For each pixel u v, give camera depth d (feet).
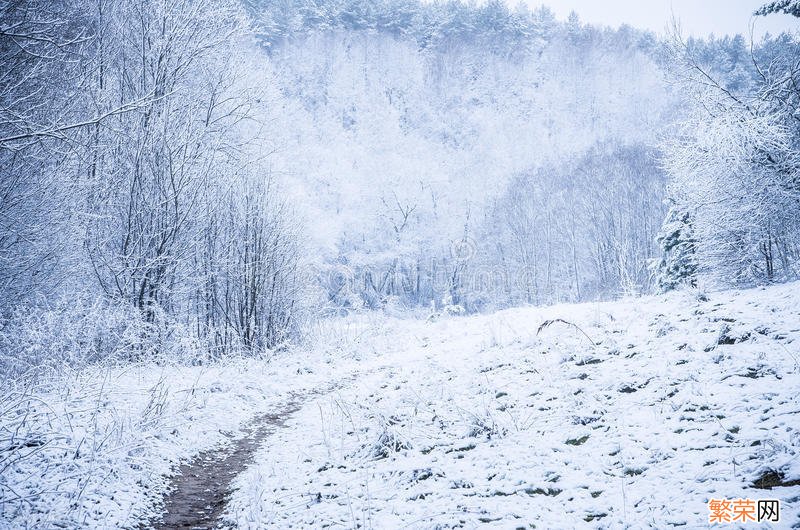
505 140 314.55
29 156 35.19
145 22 52.80
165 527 18.17
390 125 302.04
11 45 34.40
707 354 25.62
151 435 24.67
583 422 21.94
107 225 48.29
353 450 24.31
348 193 228.84
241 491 21.07
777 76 54.70
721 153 52.49
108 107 47.57
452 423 25.36
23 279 40.68
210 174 55.21
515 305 184.03
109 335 40.86
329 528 16.56
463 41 402.52
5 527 15.57
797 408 17.89
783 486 13.73
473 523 15.28
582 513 14.97
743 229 54.60
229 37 63.21
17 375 30.22
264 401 37.78
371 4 387.55
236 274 58.34
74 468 19.99
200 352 47.14
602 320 38.60
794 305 30.99
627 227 183.42
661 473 16.21
